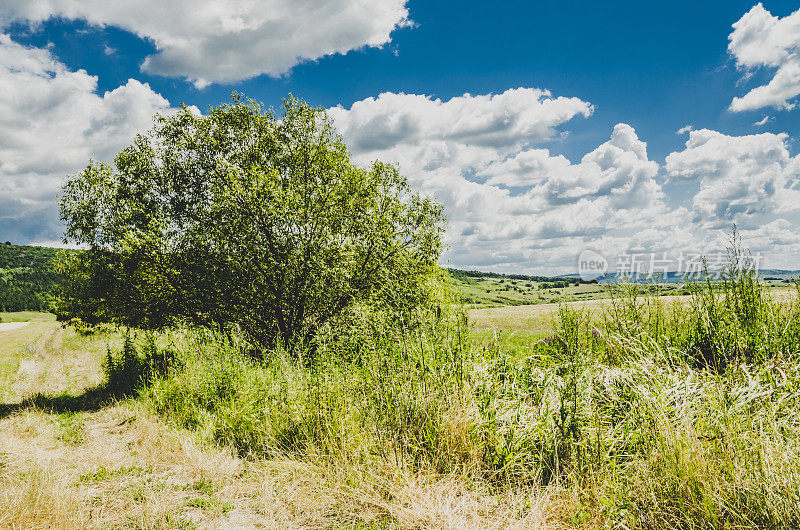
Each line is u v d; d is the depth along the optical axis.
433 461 4.26
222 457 5.21
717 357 4.85
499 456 4.03
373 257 13.72
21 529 3.41
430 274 14.30
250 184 12.13
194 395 7.64
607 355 5.41
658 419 3.61
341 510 3.86
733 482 2.96
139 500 4.15
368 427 4.91
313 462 4.72
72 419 8.05
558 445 3.98
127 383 11.09
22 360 21.62
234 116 14.23
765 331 4.61
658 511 3.04
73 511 3.75
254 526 3.67
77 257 14.27
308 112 14.62
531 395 4.91
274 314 12.38
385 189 14.73
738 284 5.18
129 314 14.09
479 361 5.32
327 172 14.03
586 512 3.27
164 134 14.24
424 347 5.38
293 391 5.96
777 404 3.55
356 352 7.08
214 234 12.36
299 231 12.36
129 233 11.75
